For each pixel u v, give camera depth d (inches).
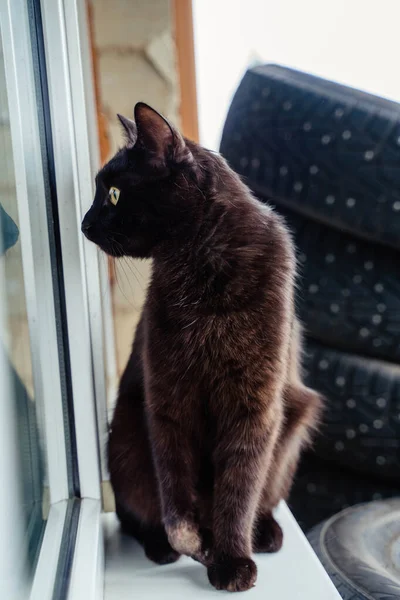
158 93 69.4
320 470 70.7
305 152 65.2
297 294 68.0
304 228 69.7
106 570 42.8
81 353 43.4
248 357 42.8
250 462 43.8
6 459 31.4
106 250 47.3
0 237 32.6
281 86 69.1
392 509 58.4
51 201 41.7
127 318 69.0
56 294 42.6
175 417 45.1
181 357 44.1
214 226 44.5
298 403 51.6
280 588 39.9
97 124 66.1
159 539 45.7
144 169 45.4
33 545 36.8
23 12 38.8
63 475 44.6
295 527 49.5
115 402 53.5
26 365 38.5
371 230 63.6
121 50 67.3
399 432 65.1
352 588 45.3
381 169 62.3
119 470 48.7
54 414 43.5
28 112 39.5
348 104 65.2
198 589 39.8
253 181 68.8
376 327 65.8
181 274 44.8
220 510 43.1
